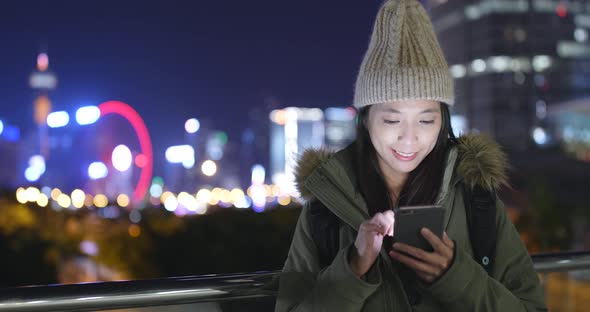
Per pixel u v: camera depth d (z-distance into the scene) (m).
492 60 81.06
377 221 1.57
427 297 1.73
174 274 11.50
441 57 1.73
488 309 1.59
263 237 10.83
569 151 39.97
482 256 1.73
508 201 13.05
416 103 1.68
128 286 1.90
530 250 11.23
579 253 2.56
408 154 1.73
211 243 10.98
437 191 1.80
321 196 1.76
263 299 2.11
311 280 1.79
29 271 10.72
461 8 85.81
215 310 2.08
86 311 1.88
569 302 3.23
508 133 79.00
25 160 111.56
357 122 1.86
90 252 13.09
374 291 1.67
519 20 81.81
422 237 1.55
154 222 12.54
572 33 83.69
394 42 1.69
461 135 1.85
